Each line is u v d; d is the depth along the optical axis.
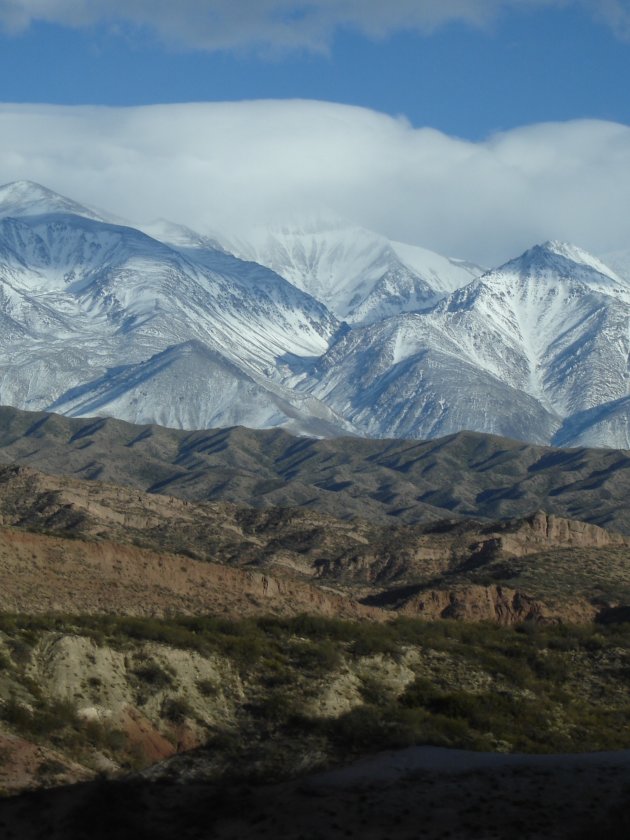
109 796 85.25
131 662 109.19
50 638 107.81
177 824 83.44
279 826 80.88
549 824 80.31
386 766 91.38
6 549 141.75
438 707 119.50
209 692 110.00
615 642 150.75
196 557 172.38
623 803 82.50
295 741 104.50
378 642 129.12
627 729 124.88
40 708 99.88
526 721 120.88
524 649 143.75
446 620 168.88
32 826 81.94
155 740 102.88
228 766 98.00
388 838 78.44
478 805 83.19
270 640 124.81
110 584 143.50
